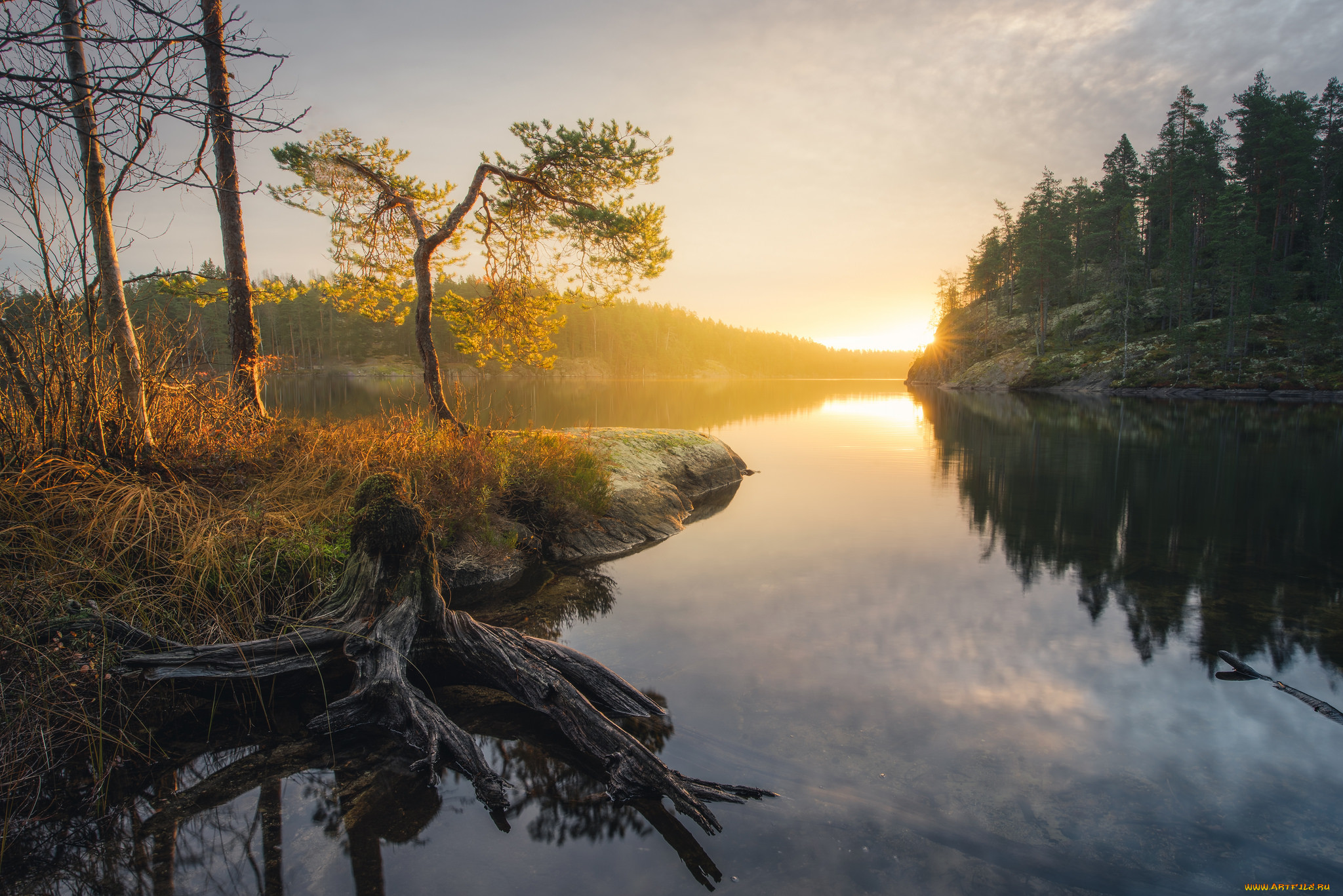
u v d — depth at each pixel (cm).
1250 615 572
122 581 411
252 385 815
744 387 7625
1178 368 5053
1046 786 322
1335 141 6319
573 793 318
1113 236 7431
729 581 677
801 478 1393
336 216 1075
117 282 518
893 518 1001
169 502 476
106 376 520
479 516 694
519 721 388
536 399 3394
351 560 443
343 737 361
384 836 281
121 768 325
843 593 636
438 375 1000
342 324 6250
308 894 245
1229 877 260
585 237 1091
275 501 553
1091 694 421
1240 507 1062
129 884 248
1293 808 304
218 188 327
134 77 268
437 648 432
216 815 292
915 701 410
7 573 375
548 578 686
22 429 472
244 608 431
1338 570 714
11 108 255
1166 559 764
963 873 261
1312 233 6047
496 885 253
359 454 686
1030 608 592
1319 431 2234
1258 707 404
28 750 300
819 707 402
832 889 251
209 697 390
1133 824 293
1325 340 4731
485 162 1041
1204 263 6406
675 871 262
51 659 333
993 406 3862
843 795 314
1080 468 1488
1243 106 6444
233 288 841
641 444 1235
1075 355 6109
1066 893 250
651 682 437
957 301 10025
